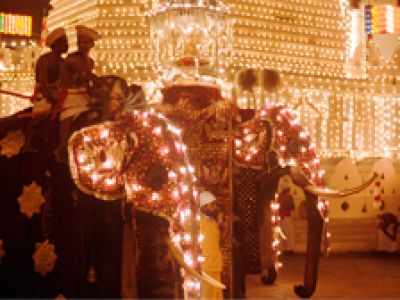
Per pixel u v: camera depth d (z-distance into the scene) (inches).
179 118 291.9
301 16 716.0
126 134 247.1
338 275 473.1
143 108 264.7
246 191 308.5
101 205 244.1
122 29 636.7
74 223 243.1
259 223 314.2
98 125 246.5
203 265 288.0
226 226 291.6
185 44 327.3
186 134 290.2
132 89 265.6
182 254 237.5
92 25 646.5
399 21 781.3
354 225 608.1
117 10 642.8
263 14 687.1
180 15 326.6
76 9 687.7
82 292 240.1
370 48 761.0
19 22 906.1
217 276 291.9
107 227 243.8
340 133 726.5
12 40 861.8
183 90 296.4
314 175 308.2
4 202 259.8
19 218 255.8
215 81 317.7
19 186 258.4
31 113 267.6
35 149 259.3
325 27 732.7
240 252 304.8
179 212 241.9
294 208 590.9
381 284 435.8
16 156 262.5
